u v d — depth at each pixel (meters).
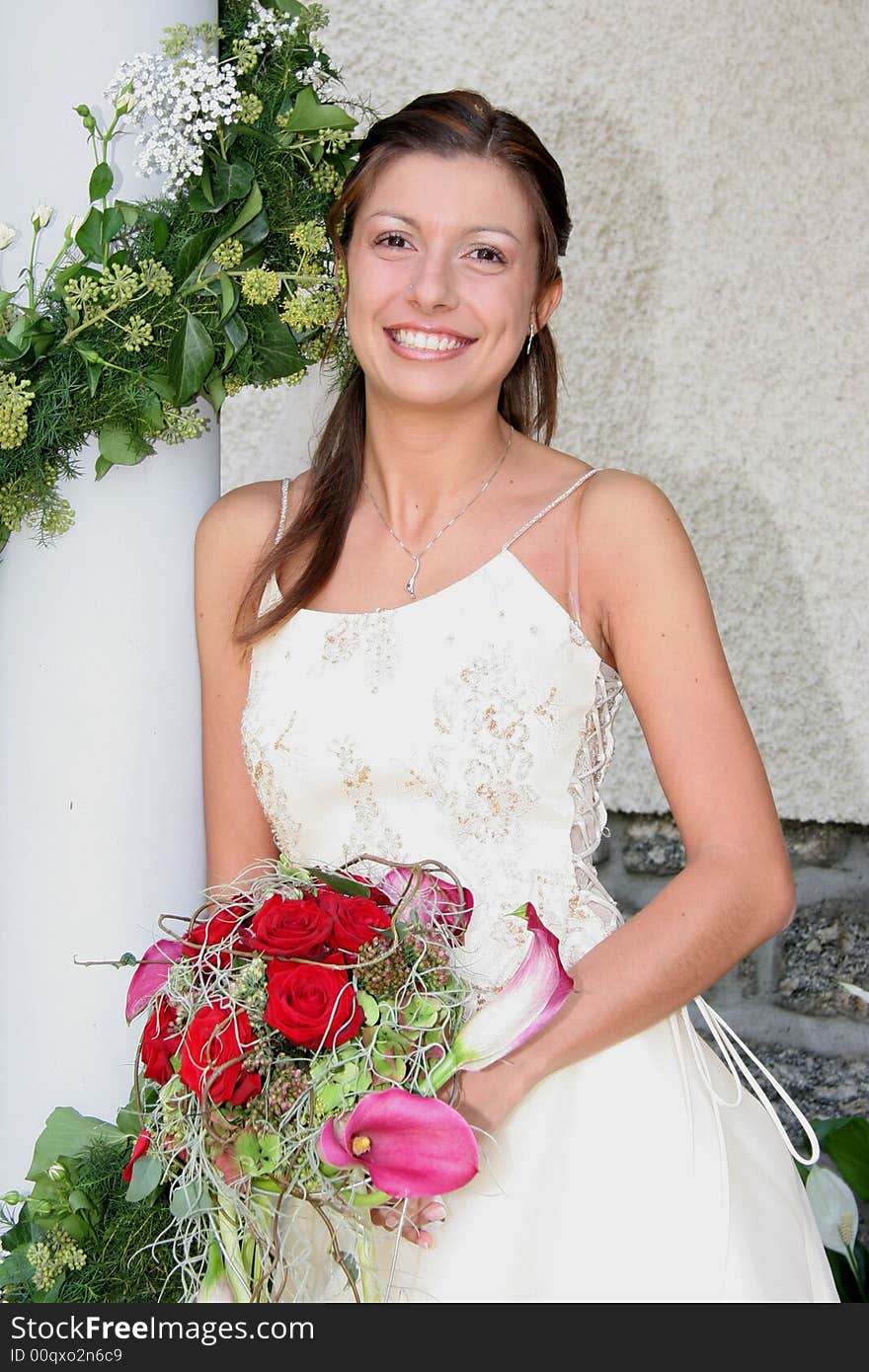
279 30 1.86
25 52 1.72
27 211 1.74
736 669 2.84
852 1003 2.82
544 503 1.73
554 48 2.75
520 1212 1.49
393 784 1.66
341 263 1.85
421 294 1.62
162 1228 1.63
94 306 1.69
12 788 1.75
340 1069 1.32
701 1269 1.51
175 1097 1.38
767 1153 1.67
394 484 1.75
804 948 2.83
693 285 2.80
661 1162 1.54
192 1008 1.39
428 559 1.73
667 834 2.85
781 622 2.84
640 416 2.83
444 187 1.65
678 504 2.84
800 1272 1.59
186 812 1.83
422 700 1.65
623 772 2.82
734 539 2.84
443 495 1.74
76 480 1.74
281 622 1.73
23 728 1.74
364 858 1.47
